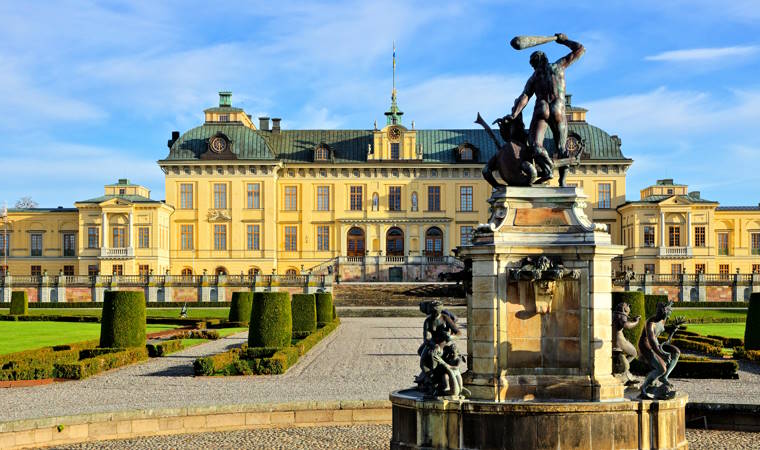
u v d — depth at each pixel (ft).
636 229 305.12
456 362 47.60
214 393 76.95
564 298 48.65
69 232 322.55
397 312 224.53
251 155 317.22
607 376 48.37
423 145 329.93
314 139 333.42
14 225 323.16
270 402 66.64
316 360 109.70
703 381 85.71
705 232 304.91
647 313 123.95
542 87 52.08
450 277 52.13
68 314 216.95
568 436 44.83
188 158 316.40
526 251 48.29
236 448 57.41
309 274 264.52
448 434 45.93
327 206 325.83
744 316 200.34
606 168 317.42
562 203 49.93
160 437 61.62
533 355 48.44
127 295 116.16
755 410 62.13
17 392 79.25
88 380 89.56
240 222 317.42
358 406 66.85
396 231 326.44
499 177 53.88
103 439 61.11
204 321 184.65
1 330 160.97
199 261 317.42
